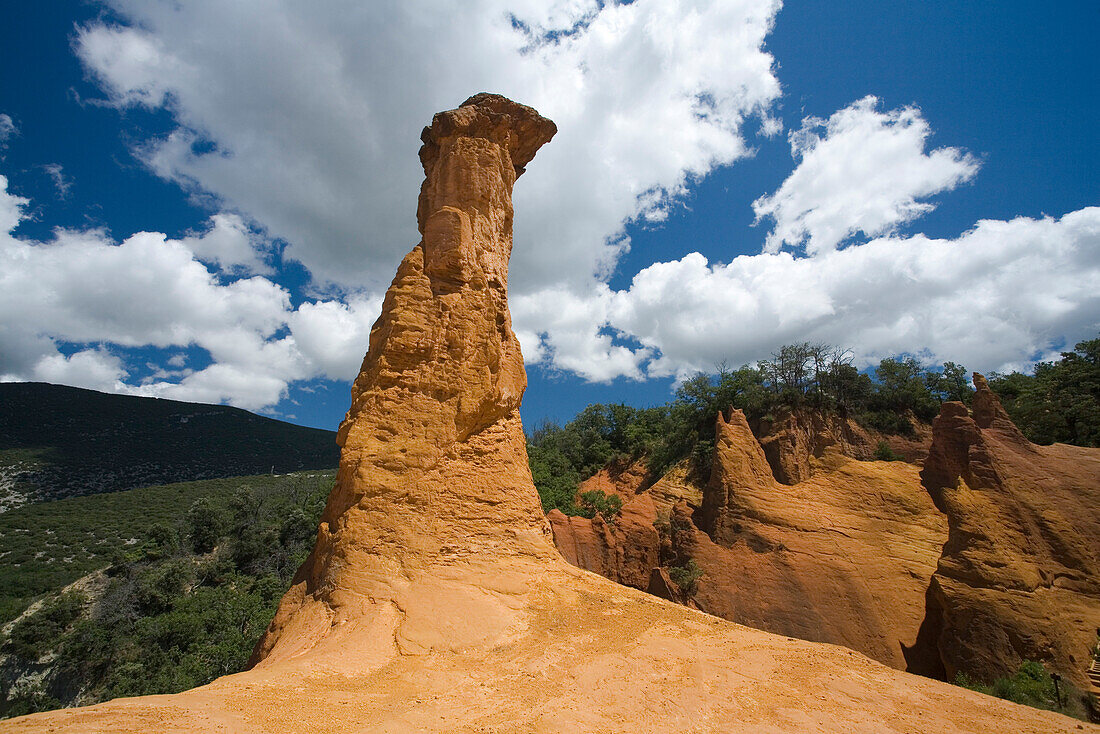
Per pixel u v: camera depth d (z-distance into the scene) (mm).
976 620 23188
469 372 17609
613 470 70562
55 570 75375
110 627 49719
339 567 13891
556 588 14617
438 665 10578
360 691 9195
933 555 29156
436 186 20219
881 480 34875
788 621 29906
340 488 15680
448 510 15297
